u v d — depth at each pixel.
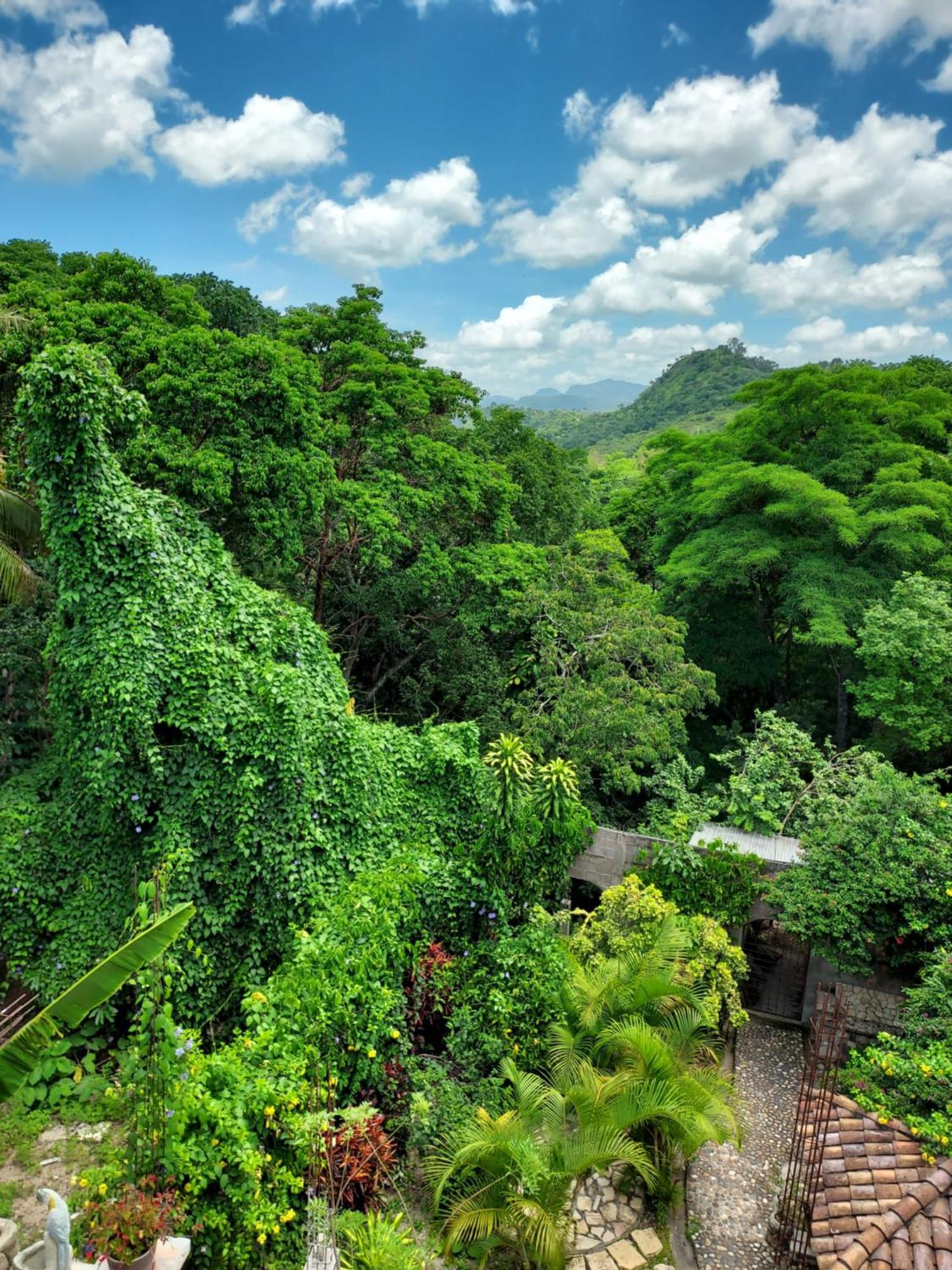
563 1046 9.24
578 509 29.17
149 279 15.28
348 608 21.14
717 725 23.23
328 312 21.64
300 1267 6.80
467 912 11.23
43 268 20.09
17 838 10.20
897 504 21.22
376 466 18.42
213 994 10.16
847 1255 6.83
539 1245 7.17
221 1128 6.68
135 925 8.62
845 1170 7.92
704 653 23.81
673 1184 9.18
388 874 10.22
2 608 13.59
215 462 12.55
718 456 25.48
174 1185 6.62
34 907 10.04
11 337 12.73
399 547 17.78
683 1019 9.70
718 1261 8.44
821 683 25.70
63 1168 7.71
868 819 11.90
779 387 24.03
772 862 13.09
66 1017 5.52
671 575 22.70
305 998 8.17
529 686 19.34
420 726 18.66
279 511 14.13
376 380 18.44
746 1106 11.01
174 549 10.50
